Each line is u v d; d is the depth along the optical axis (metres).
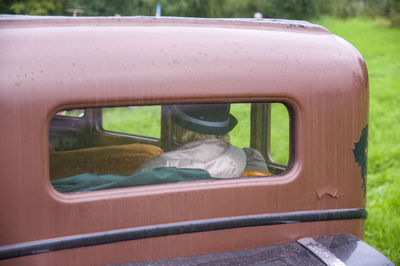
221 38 1.79
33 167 1.55
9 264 1.55
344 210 1.95
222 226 1.78
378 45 16.50
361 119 1.94
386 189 5.12
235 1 13.38
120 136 2.35
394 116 8.80
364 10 21.02
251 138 2.00
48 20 1.67
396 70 12.96
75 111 2.14
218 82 1.73
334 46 1.92
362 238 2.07
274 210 1.85
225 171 1.96
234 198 1.79
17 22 1.65
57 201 1.59
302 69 1.83
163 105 1.81
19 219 1.55
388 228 4.03
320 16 17.28
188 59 1.71
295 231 1.88
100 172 2.00
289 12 13.85
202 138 1.98
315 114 1.85
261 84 1.78
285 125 1.93
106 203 1.65
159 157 1.96
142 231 1.69
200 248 1.77
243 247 1.82
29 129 1.53
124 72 1.63
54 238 1.60
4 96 1.51
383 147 6.85
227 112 1.91
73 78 1.58
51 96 1.55
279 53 1.82
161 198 1.71
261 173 2.02
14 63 1.54
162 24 1.78
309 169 1.88
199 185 1.76
